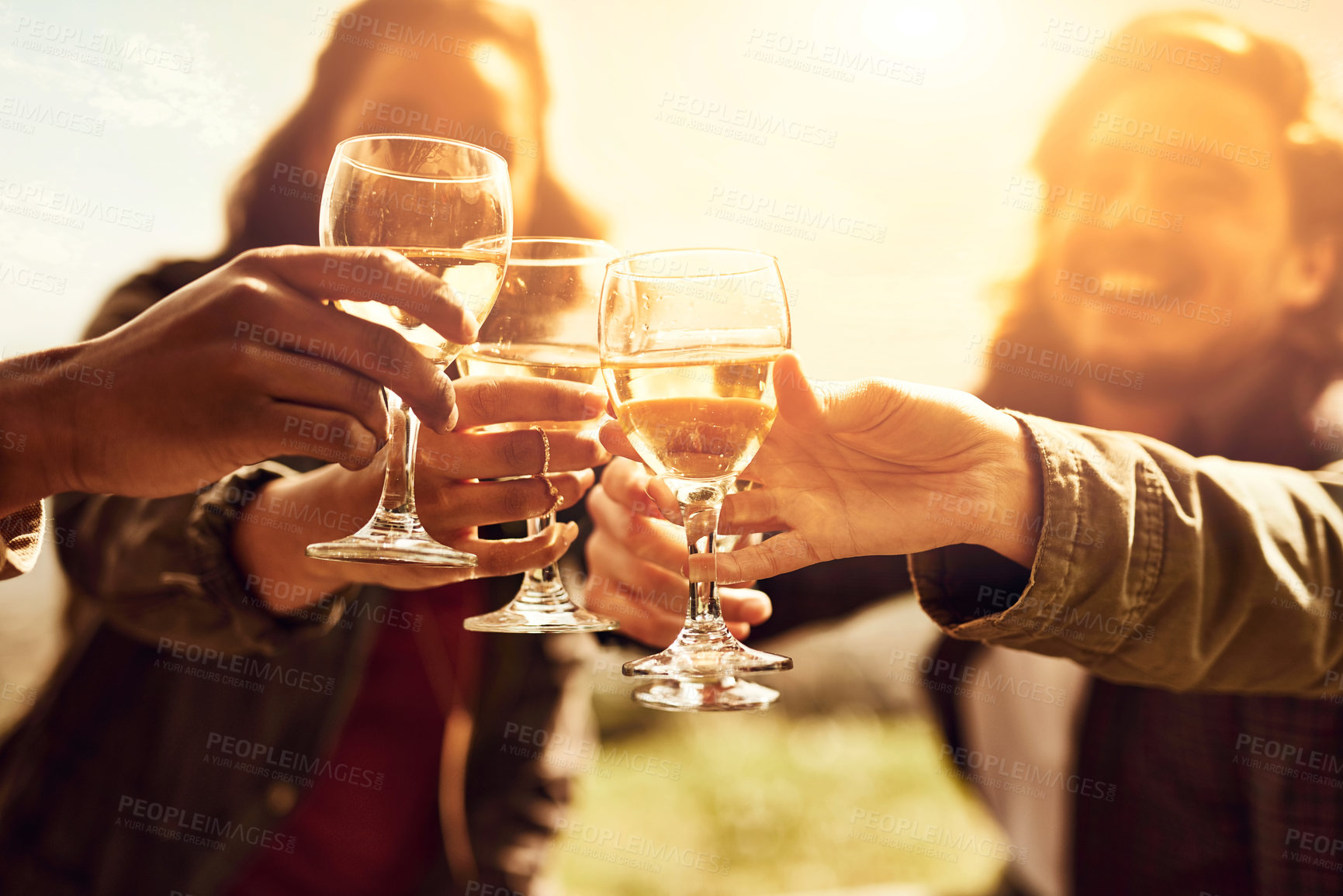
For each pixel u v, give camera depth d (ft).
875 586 5.71
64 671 5.18
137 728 5.08
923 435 2.85
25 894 4.87
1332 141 5.48
